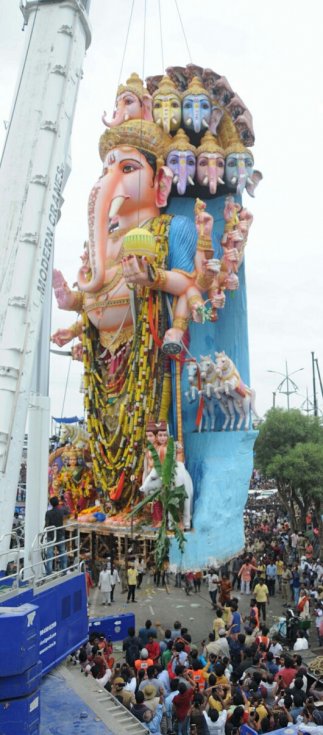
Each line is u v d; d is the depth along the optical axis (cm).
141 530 2689
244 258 3192
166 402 2908
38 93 1264
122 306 3061
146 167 3103
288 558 2598
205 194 3291
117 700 870
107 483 3022
